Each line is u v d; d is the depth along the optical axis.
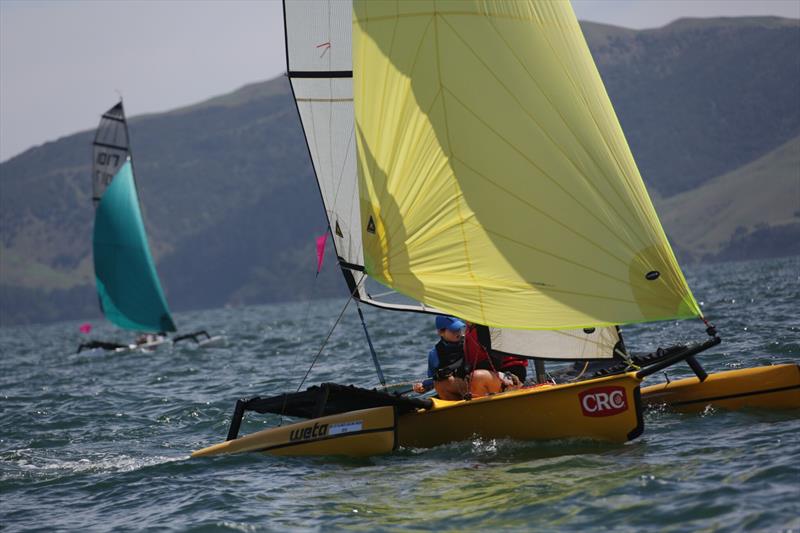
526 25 32.44
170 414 49.91
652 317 31.27
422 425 34.25
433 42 32.81
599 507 24.98
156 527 27.28
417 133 33.09
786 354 46.84
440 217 32.88
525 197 31.98
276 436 35.22
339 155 39.06
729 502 24.08
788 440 29.53
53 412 54.53
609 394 31.69
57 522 29.08
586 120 31.83
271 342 104.00
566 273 31.77
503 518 25.11
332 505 27.95
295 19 38.75
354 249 38.34
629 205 31.27
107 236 114.94
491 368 35.94
